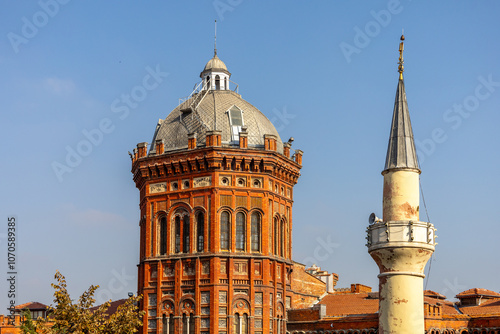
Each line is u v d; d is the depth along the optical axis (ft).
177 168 275.80
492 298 304.30
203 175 271.90
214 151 269.03
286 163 284.41
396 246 182.39
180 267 270.05
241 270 267.59
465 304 302.45
